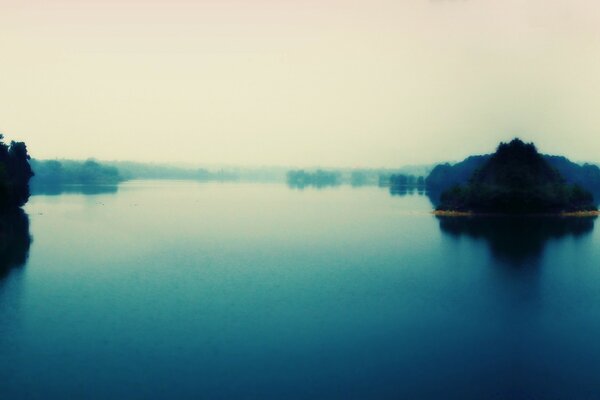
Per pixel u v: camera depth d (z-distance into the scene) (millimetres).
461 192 149250
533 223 121188
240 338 41875
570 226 115188
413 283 61469
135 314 48000
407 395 32469
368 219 133750
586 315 48750
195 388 33000
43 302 51656
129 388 32906
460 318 47625
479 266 71688
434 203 194375
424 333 43625
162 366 36219
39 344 40062
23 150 139000
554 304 52594
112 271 66875
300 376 34844
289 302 52688
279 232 108000
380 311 49781
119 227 111250
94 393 32250
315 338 42031
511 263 74000
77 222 117312
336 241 95562
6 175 119438
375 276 65312
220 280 62375
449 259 77125
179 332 43062
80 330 43312
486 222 123688
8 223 112312
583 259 76875
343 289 58312
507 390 33219
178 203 186250
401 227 115812
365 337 42469
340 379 34438
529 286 60281
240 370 35719
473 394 32719
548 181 145375
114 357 37719
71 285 58844
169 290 57219
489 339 42188
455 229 111812
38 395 31938
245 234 104688
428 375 35312
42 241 89562
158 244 90125
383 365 36844
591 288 58875
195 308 50031
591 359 38219
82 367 35906
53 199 193250
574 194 144625
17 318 46438
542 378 35062
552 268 70438
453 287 59375
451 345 40781
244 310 49656
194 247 87688
